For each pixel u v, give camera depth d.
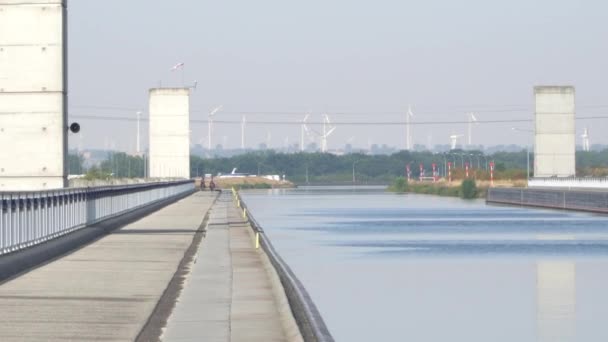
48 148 91.38
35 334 41.97
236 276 68.88
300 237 138.75
